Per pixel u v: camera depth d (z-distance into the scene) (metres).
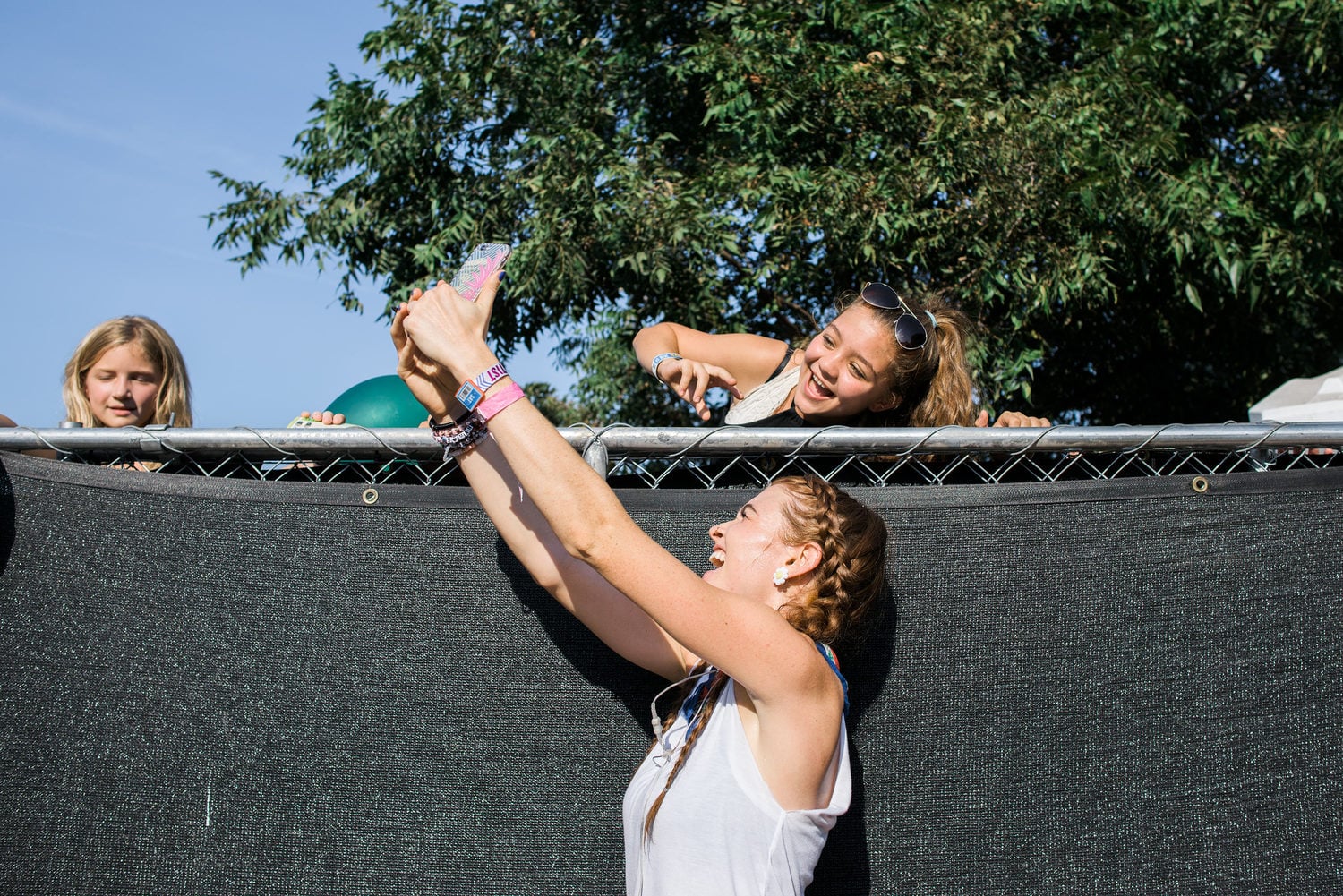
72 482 2.12
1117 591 2.10
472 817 2.05
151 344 2.82
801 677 1.64
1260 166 8.19
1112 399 9.85
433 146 8.48
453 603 2.10
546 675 2.08
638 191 7.60
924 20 7.64
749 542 1.88
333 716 2.07
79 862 2.02
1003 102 7.69
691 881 1.65
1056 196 7.28
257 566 2.11
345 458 2.19
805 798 1.68
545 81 8.16
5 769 2.04
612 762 2.06
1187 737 2.07
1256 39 7.94
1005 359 7.47
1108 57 7.80
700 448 2.11
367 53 8.74
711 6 8.19
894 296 2.56
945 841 2.04
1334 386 4.64
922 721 2.07
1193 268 8.35
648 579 1.61
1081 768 2.06
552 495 1.63
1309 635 2.09
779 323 8.70
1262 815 2.05
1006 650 2.09
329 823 2.04
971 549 2.11
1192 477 2.12
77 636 2.08
